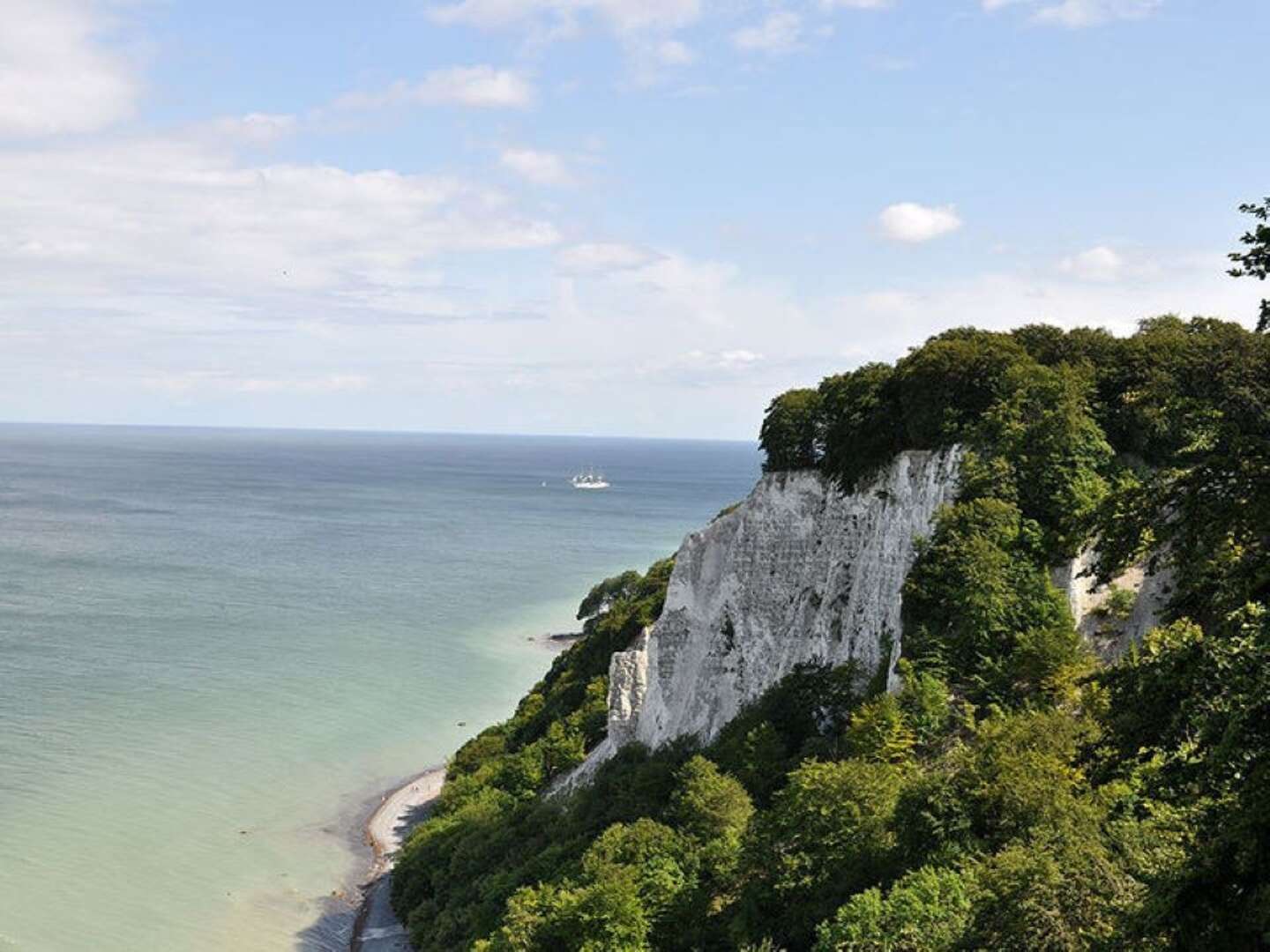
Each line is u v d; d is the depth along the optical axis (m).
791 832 36.59
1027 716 35.47
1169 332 52.84
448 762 89.56
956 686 41.09
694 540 73.06
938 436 54.12
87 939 58.78
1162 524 20.02
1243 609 18.52
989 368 53.19
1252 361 26.38
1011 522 44.66
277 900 65.94
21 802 76.19
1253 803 17.12
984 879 26.69
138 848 70.75
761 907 36.09
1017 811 30.11
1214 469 19.05
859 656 54.97
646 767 59.22
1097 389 49.91
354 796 84.12
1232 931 17.19
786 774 44.16
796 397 68.00
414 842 70.06
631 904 40.62
